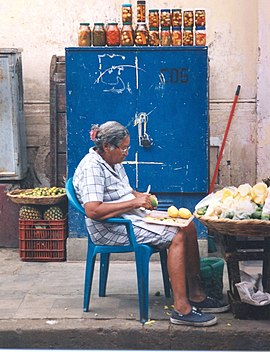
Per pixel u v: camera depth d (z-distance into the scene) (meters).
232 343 5.27
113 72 6.77
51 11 7.69
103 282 5.96
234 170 7.71
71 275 6.62
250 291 5.42
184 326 5.32
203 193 6.87
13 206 7.46
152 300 5.88
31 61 7.73
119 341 5.32
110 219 5.35
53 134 7.32
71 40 7.71
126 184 5.72
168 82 6.76
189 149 6.82
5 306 5.76
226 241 5.53
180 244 5.34
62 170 7.35
